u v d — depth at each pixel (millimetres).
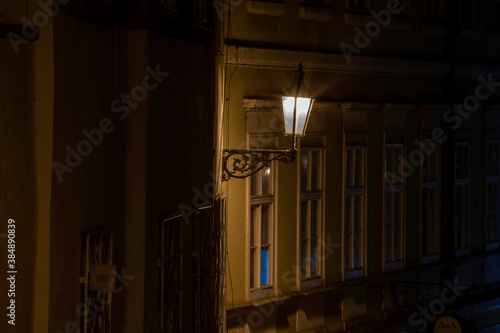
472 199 23719
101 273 8586
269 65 17359
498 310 24484
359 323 20234
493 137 24328
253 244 17484
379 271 20797
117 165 9500
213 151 13430
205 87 12688
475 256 23688
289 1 17922
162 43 10383
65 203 8172
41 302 7824
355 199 20234
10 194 7574
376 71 20297
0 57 7469
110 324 9258
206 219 13172
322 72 18844
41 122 7820
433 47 22016
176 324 11180
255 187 17516
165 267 10625
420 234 22016
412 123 21609
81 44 8500
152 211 9953
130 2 9742
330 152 19250
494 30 23875
